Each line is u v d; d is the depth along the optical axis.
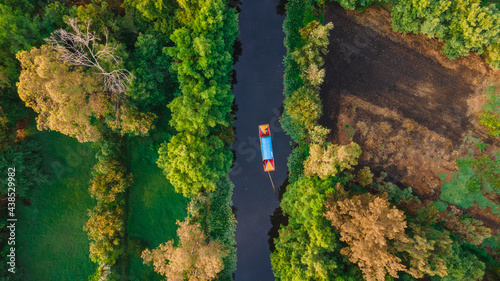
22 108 34.00
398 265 25.53
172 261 29.28
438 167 36.16
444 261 27.89
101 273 33.19
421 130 36.16
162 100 34.72
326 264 28.66
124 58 29.30
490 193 35.38
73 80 25.41
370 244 25.84
